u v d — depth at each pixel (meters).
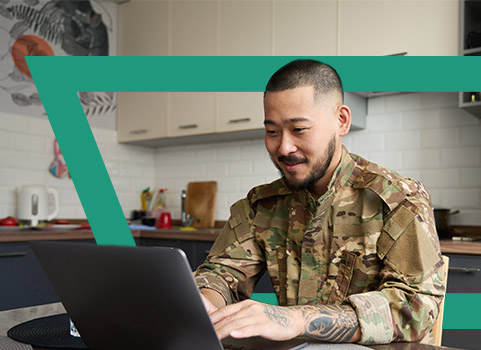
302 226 1.24
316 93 1.05
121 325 0.83
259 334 0.85
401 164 2.99
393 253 1.05
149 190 4.13
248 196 1.40
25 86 3.37
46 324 1.07
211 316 0.89
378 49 2.74
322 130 1.06
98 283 0.79
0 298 2.59
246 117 3.26
